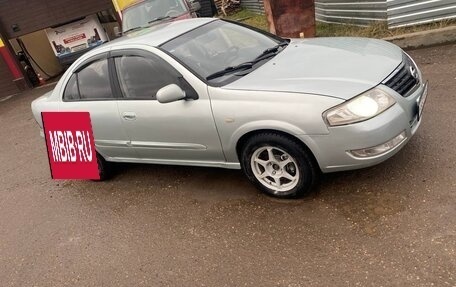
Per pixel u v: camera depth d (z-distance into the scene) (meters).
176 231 4.09
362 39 4.54
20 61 15.64
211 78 4.08
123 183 5.33
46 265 4.16
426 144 4.18
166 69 4.29
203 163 4.41
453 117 4.54
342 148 3.46
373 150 3.43
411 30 7.23
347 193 3.84
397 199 3.59
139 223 4.40
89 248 4.24
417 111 3.69
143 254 3.91
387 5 7.27
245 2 16.52
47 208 5.30
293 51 4.42
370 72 3.64
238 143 4.00
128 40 4.91
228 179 4.67
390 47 4.20
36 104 5.58
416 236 3.16
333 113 3.40
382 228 3.34
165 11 10.13
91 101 4.93
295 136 3.57
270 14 8.34
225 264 3.48
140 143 4.70
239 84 3.92
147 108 4.42
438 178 3.68
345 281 2.97
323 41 4.62
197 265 3.57
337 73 3.70
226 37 4.76
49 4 14.59
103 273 3.81
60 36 15.07
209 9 16.22
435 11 6.97
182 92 4.03
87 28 14.98
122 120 4.66
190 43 4.54
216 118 3.95
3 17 14.61
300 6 8.04
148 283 3.53
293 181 3.88
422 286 2.76
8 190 6.23
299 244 3.45
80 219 4.82
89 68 4.96
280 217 3.82
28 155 7.62
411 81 3.76
